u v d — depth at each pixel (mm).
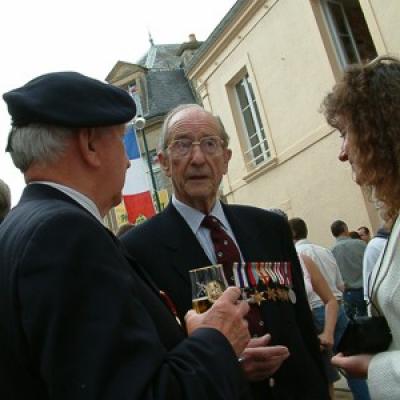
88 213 1160
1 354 1001
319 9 7699
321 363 2018
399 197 1380
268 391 1749
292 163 8398
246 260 1960
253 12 8906
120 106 1260
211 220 1980
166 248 1902
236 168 10062
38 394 978
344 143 1548
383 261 1393
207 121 2027
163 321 1193
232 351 1083
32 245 979
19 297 962
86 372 873
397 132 1358
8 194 2381
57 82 1204
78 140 1209
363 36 8125
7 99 1217
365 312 5242
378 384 1323
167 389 917
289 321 1874
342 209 7461
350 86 1454
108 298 953
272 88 8695
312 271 3668
